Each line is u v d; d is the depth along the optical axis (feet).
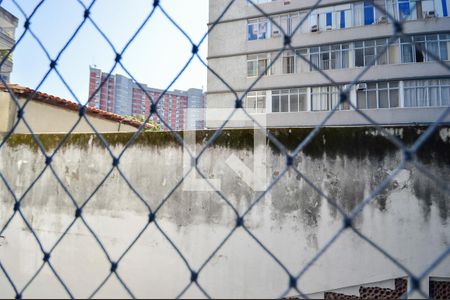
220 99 47.21
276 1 45.70
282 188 8.89
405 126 8.11
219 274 9.02
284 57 45.11
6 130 11.70
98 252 10.01
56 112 16.12
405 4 39.86
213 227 9.29
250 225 9.02
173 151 9.87
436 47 38.70
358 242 8.19
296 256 8.57
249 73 46.83
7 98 12.01
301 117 42.91
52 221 10.50
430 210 7.81
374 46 41.22
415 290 2.60
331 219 8.42
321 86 43.14
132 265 9.65
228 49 47.70
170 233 9.59
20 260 10.52
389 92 40.11
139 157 10.15
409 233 7.90
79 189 10.48
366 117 3.00
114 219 10.07
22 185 10.95
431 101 38.45
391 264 7.90
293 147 8.91
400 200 8.04
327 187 8.56
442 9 38.47
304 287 8.37
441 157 7.80
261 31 46.52
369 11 41.47
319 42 43.52
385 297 7.89
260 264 8.78
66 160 10.72
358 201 8.30
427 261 7.71
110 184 10.26
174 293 9.09
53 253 10.27
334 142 8.64
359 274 8.07
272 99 45.29
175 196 9.70
